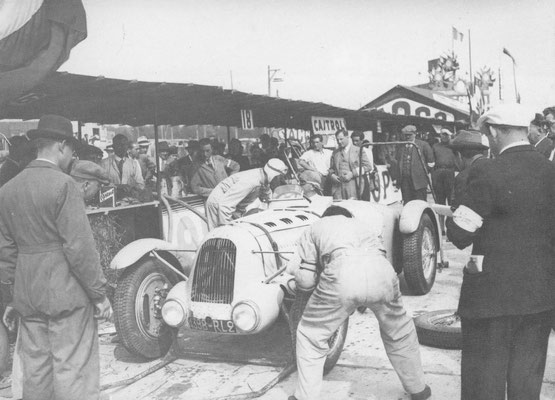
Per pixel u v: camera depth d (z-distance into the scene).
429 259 5.59
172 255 4.32
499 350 2.48
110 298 4.98
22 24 4.41
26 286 2.58
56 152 2.68
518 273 2.43
